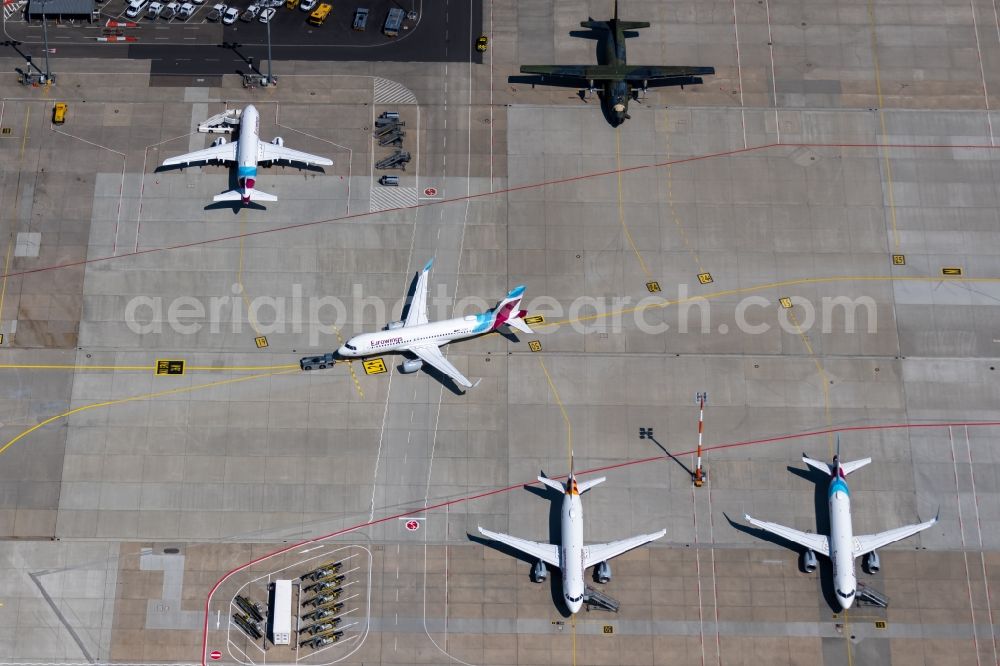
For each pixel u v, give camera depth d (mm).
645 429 116250
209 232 124875
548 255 124875
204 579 108500
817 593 108500
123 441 114125
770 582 109125
